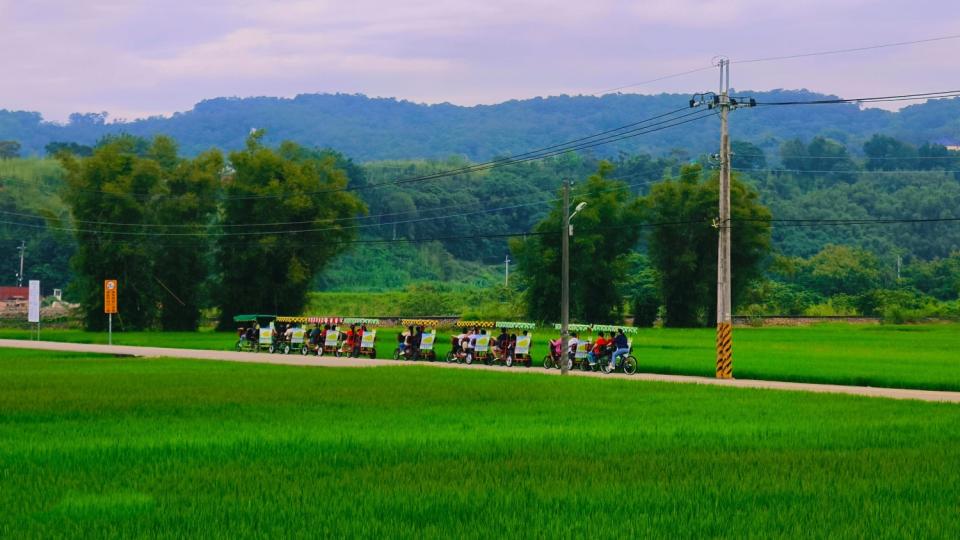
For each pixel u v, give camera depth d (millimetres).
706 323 120312
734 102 53656
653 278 128250
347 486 20359
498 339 63719
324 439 26609
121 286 108500
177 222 110000
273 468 22344
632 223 113875
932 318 122188
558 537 16391
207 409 33531
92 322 109750
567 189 53875
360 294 146875
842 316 127125
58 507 18344
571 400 37438
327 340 72562
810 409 34625
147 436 27031
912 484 20750
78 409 33250
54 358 64625
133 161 110188
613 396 39031
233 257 108188
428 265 188125
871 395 39969
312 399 37031
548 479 21172
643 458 23859
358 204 111188
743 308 124438
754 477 21484
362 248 185250
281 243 107812
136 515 17750
